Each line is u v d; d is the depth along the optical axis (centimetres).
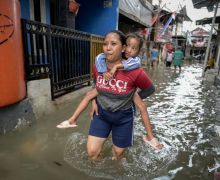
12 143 339
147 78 263
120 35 246
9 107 366
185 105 633
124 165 296
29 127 400
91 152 285
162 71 1627
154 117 511
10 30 343
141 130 423
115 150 293
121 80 253
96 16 968
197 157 332
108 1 944
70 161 300
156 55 1819
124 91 258
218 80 995
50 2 720
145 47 1770
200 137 406
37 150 325
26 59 403
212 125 471
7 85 349
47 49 459
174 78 1238
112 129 289
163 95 757
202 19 1688
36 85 432
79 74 621
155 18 1769
